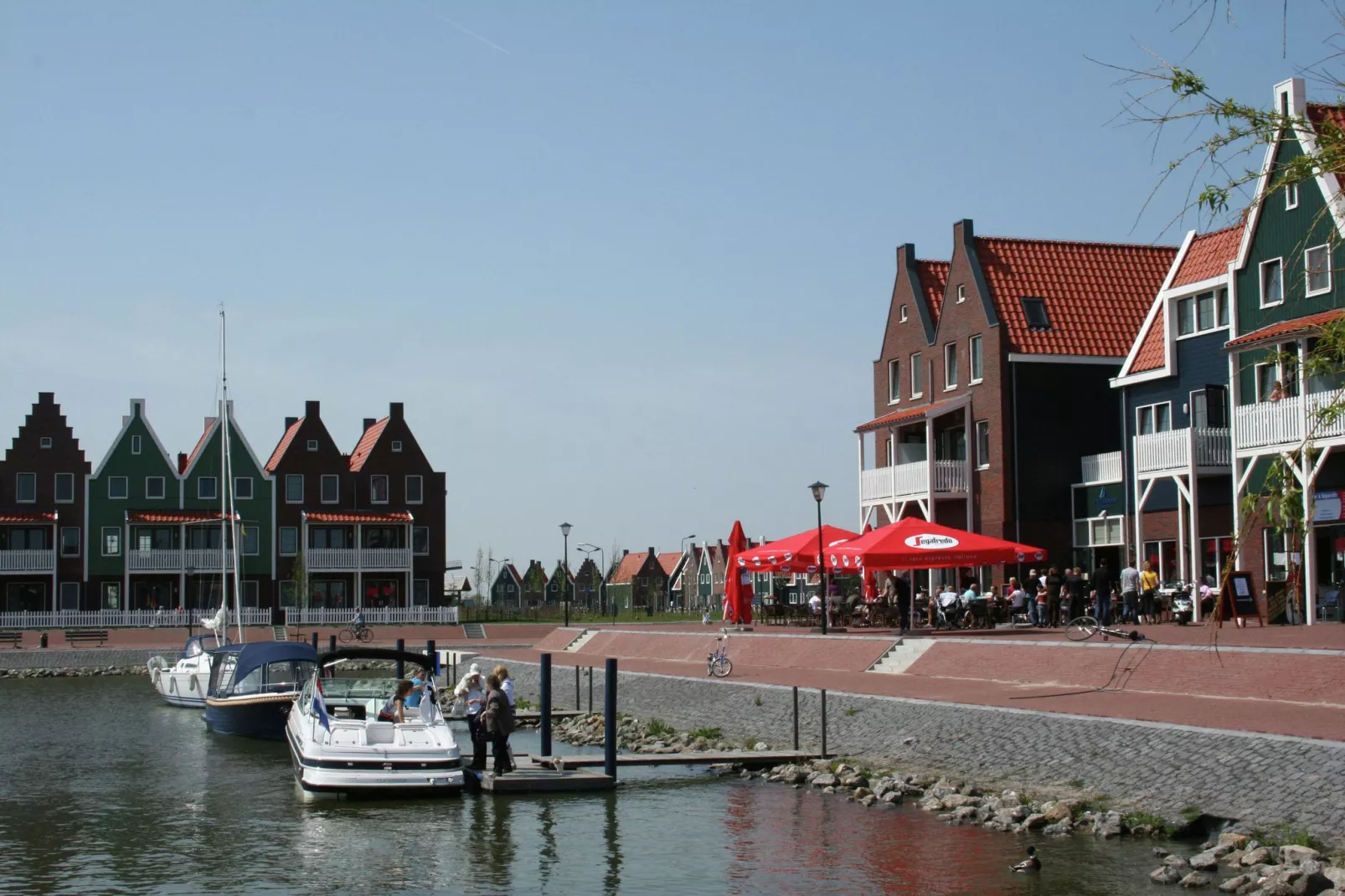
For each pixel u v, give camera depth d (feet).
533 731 106.83
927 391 172.55
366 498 266.98
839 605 146.51
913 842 59.62
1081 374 158.81
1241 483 114.52
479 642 218.79
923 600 139.33
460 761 76.23
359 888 55.98
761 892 53.06
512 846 62.59
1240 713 67.51
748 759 79.51
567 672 130.31
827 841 60.90
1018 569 153.99
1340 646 78.89
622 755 84.58
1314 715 65.10
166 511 256.32
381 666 164.04
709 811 69.10
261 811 74.28
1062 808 61.41
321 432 266.36
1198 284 132.16
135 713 131.85
